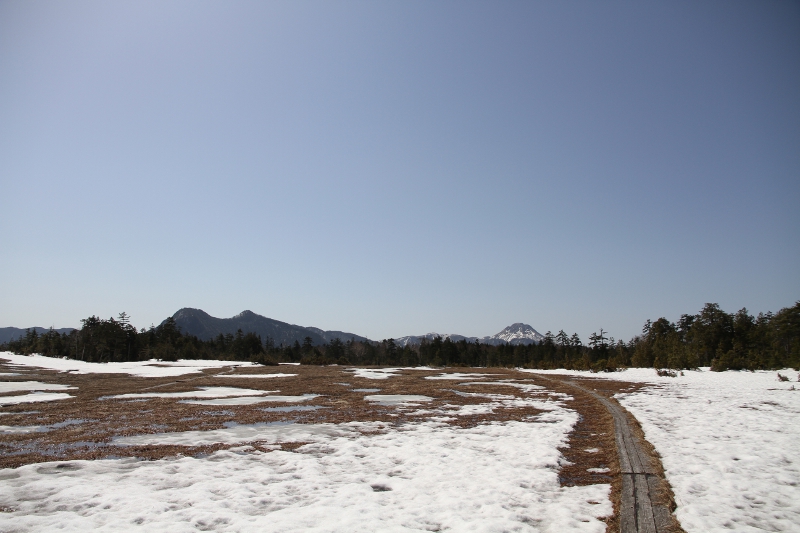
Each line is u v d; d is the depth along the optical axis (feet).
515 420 57.47
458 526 24.32
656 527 23.43
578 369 161.38
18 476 32.89
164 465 36.17
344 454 40.42
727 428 47.60
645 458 36.68
